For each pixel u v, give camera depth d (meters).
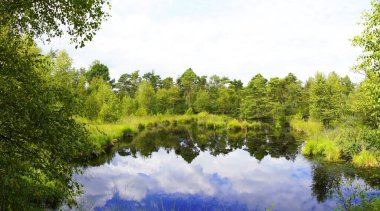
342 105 27.55
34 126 4.64
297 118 50.69
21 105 4.36
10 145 4.66
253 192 13.57
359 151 18.84
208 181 15.37
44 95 4.55
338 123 27.80
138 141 28.44
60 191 5.13
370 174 15.44
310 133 33.03
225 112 63.78
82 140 5.32
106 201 11.29
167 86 71.50
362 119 22.67
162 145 26.91
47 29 5.68
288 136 33.66
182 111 63.34
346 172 16.12
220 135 35.00
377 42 9.64
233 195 13.10
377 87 9.45
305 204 11.89
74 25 5.59
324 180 14.98
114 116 31.34
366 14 9.70
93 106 28.39
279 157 21.59
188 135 34.66
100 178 14.80
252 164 19.47
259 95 50.69
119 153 22.06
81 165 16.64
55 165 4.94
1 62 4.59
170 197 12.54
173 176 16.22
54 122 4.72
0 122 4.54
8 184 4.37
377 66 9.91
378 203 7.77
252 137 33.03
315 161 19.39
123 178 15.20
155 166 18.55
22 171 4.66
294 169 17.77
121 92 77.75
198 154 23.00
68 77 25.02
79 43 5.84
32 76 4.68
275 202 12.20
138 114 48.69
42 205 8.09
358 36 9.91
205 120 51.88
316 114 29.84
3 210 4.45
